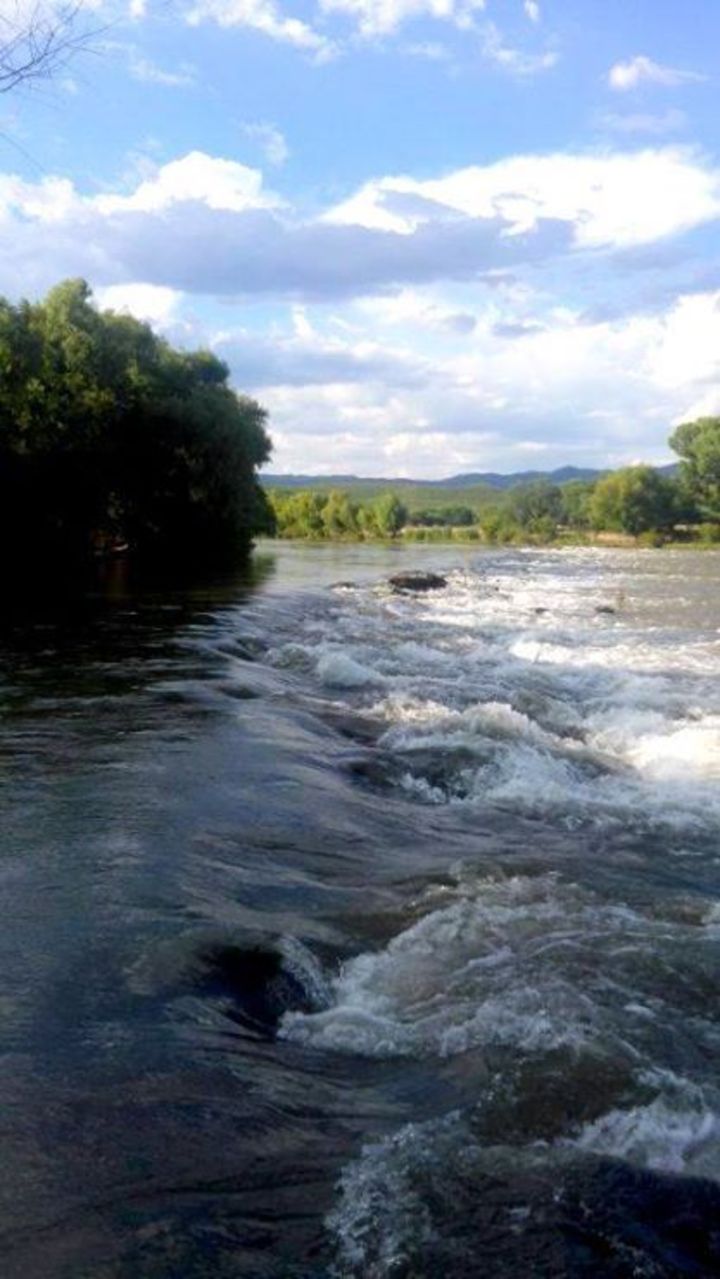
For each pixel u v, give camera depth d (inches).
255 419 2437.3
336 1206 162.2
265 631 975.6
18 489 1478.8
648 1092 206.4
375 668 800.3
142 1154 174.9
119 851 326.3
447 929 288.4
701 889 340.8
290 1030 231.5
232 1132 183.8
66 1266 146.4
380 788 458.0
